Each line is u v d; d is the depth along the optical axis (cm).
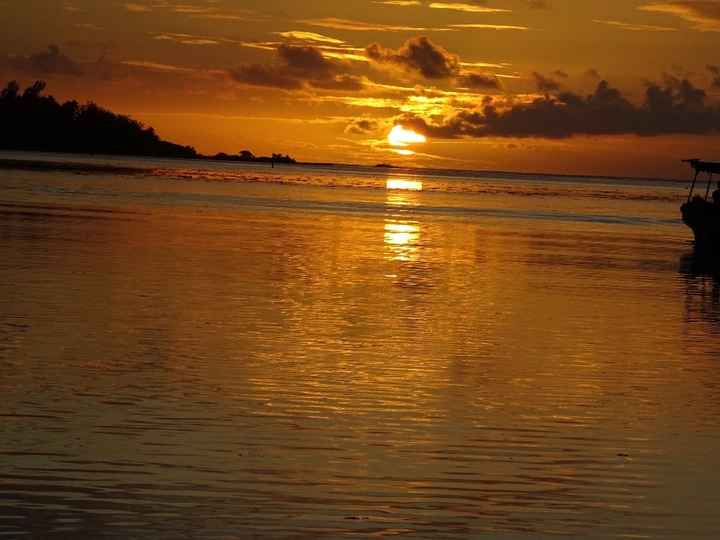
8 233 4841
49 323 2553
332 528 1305
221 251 4534
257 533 1280
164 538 1255
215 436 1659
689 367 2389
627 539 1303
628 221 9131
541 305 3319
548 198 14838
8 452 1534
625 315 3188
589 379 2209
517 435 1741
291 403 1881
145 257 4128
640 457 1642
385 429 1741
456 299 3366
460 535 1298
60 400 1838
